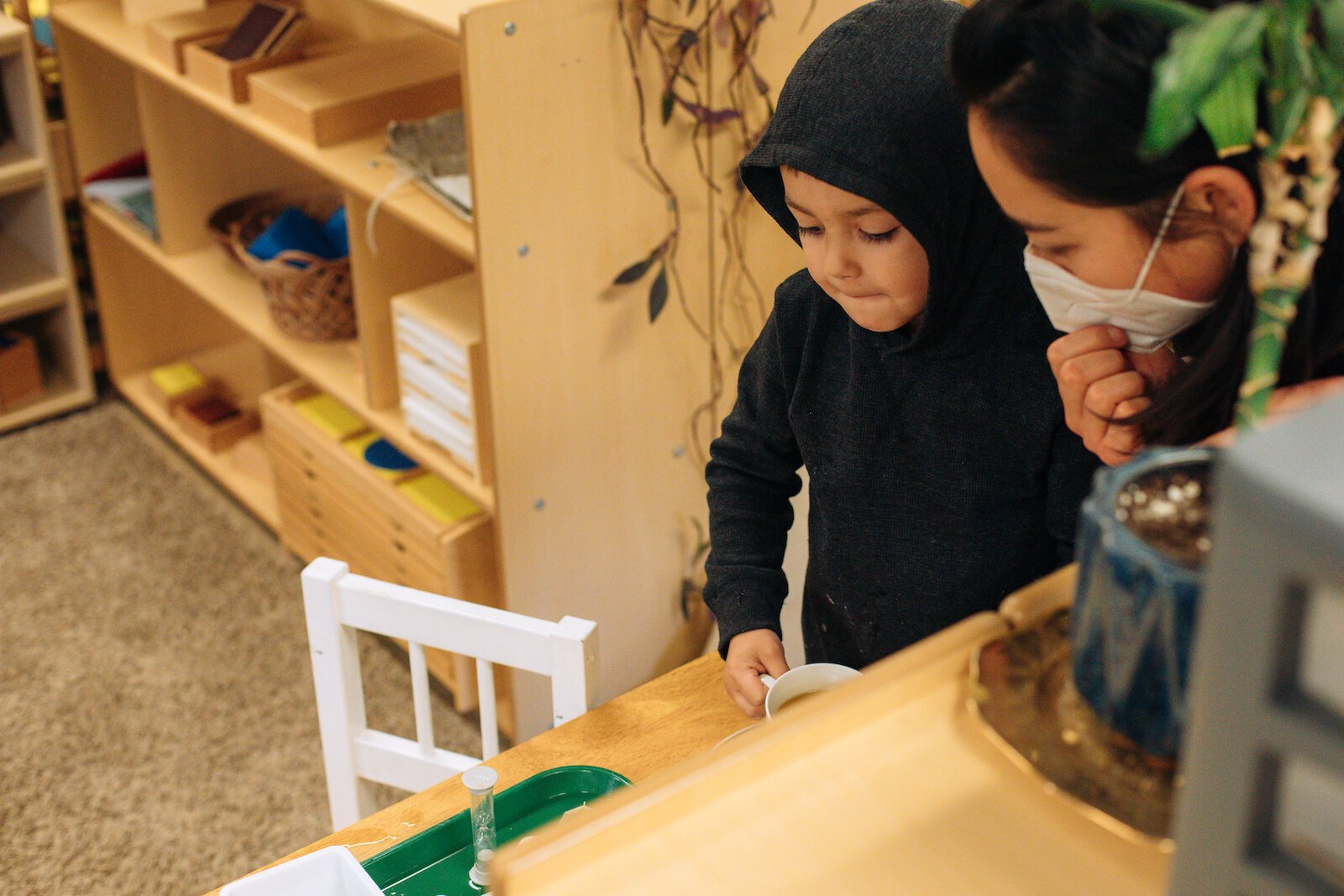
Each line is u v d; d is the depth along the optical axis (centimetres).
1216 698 33
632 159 208
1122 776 52
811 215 121
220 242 302
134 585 292
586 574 239
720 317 233
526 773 134
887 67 115
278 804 238
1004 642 59
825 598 147
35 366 349
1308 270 52
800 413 137
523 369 213
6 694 262
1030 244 88
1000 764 54
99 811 237
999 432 124
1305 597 31
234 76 256
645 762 135
